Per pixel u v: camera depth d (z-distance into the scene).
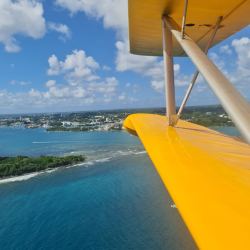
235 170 2.01
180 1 4.52
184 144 3.01
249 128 1.54
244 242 0.96
